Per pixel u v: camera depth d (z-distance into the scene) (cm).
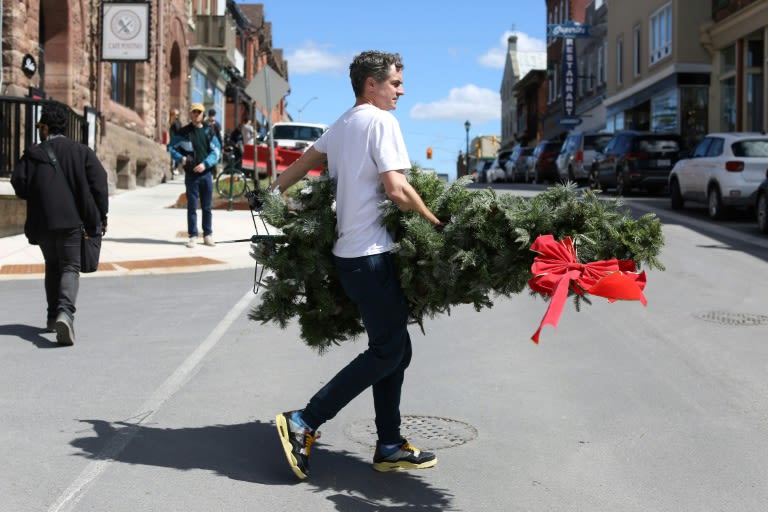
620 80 4100
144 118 2642
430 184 441
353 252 423
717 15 3125
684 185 1961
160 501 408
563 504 410
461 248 423
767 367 661
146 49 2066
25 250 1286
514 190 2783
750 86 2944
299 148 2812
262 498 414
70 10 1927
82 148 733
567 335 780
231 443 492
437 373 649
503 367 667
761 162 1752
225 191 1978
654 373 647
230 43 3622
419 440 500
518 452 480
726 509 405
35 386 604
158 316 860
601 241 418
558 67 5741
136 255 1272
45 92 1916
